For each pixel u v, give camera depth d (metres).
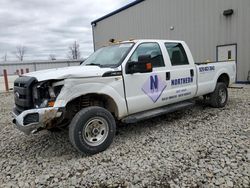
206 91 5.89
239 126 4.69
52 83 3.37
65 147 4.09
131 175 2.99
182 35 13.91
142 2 16.34
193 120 5.34
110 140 3.85
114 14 19.03
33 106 3.49
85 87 3.58
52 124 3.58
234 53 11.45
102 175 3.04
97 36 21.53
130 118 4.20
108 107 4.18
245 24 10.84
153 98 4.51
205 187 2.63
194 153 3.52
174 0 14.09
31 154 3.86
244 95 8.15
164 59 4.78
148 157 3.48
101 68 3.94
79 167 3.29
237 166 3.04
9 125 5.75
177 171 3.02
